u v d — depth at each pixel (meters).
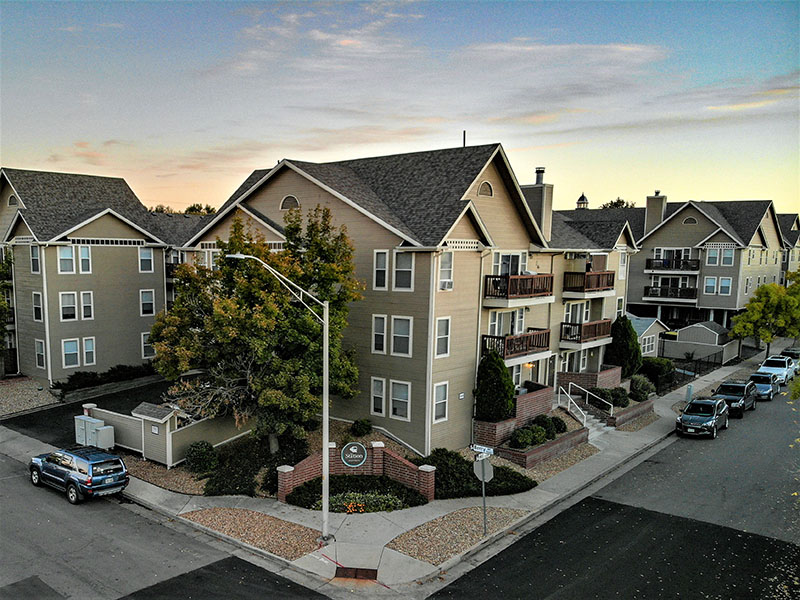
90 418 23.81
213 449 22.55
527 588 14.65
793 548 17.09
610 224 37.62
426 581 14.88
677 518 19.14
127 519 17.95
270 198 27.59
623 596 14.36
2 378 32.59
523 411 26.38
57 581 14.20
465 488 20.44
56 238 31.16
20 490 19.91
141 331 35.78
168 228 41.44
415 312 23.36
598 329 33.53
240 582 14.51
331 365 21.56
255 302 20.72
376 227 24.05
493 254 27.05
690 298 51.62
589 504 20.33
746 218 52.50
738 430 30.22
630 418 30.81
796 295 47.47
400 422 24.12
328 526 17.30
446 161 26.50
